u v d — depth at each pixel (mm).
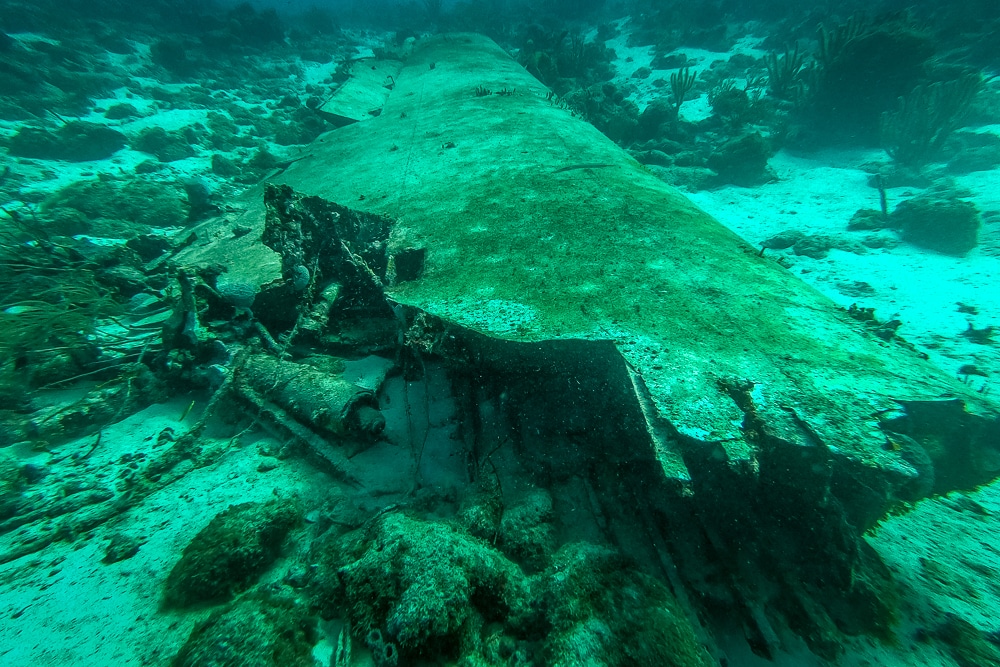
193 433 5250
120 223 12117
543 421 4625
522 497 4152
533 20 48781
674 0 37562
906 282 8484
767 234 11406
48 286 7457
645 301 4637
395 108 17234
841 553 3391
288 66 32219
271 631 3205
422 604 3029
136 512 4457
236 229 9211
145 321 7348
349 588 3383
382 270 6742
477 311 4637
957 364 6387
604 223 6516
